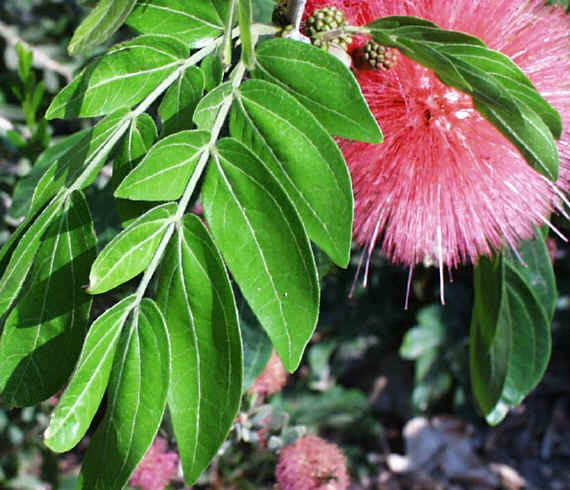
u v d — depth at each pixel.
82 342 0.23
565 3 0.31
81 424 0.22
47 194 0.24
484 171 0.27
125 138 0.24
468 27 0.26
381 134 0.23
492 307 0.33
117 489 0.22
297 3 0.25
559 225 0.34
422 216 0.27
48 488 0.53
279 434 0.36
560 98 0.27
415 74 0.26
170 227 0.23
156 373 0.22
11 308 0.23
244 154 0.23
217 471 0.45
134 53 0.24
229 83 0.24
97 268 0.22
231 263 0.23
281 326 0.23
